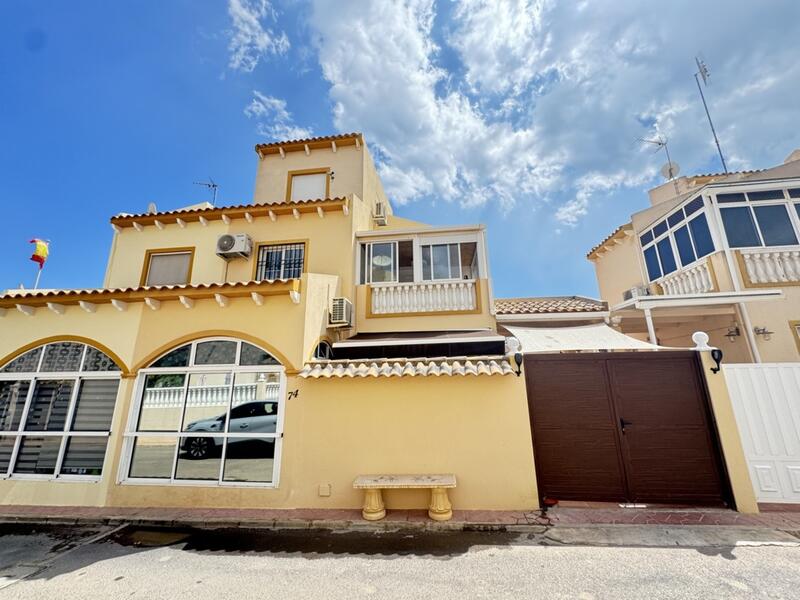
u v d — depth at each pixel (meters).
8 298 9.73
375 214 17.75
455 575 5.28
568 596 4.64
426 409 8.30
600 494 7.75
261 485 8.33
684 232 13.77
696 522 6.75
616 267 19.31
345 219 13.88
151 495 8.50
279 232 13.98
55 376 9.64
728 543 5.93
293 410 8.60
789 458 7.36
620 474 7.80
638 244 16.53
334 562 5.82
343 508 7.94
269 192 17.14
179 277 14.04
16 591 5.17
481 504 7.73
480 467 7.91
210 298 9.52
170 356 9.48
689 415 7.89
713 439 7.70
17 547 6.70
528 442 7.93
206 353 9.38
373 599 4.73
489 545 6.23
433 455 8.06
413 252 13.98
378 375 8.27
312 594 4.89
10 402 9.65
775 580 4.82
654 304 10.84
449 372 8.00
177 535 7.09
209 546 6.56
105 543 6.79
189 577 5.46
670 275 14.35
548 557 5.71
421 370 8.25
